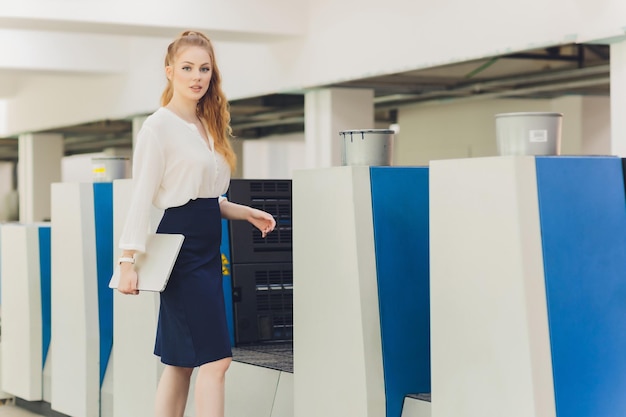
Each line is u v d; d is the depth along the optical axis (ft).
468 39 28.37
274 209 18.61
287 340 18.45
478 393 10.58
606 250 10.66
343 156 12.67
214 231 12.39
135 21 33.01
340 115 36.81
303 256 12.85
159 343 12.76
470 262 10.61
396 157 55.67
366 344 12.01
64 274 19.27
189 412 16.12
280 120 53.88
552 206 10.28
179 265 12.16
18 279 21.21
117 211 17.24
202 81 12.28
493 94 41.75
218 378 12.30
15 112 62.80
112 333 18.75
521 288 10.03
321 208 12.52
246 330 18.03
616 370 10.63
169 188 12.17
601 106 44.01
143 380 16.55
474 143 48.96
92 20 32.53
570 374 10.28
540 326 10.09
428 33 29.84
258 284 18.31
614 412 10.59
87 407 18.57
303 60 35.70
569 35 24.97
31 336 20.76
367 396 11.96
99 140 70.64
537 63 34.78
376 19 31.99
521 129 10.81
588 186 10.57
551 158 10.33
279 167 79.15
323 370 12.60
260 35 35.19
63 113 55.31
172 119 12.13
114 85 48.32
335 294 12.35
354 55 33.06
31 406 21.39
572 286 10.36
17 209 94.48
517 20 26.63
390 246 12.26
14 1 31.71
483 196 10.42
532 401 9.98
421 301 12.43
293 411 14.10
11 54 43.39
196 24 33.73
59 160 63.57
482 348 10.51
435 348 11.09
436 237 11.01
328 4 34.24
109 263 18.81
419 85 38.17
